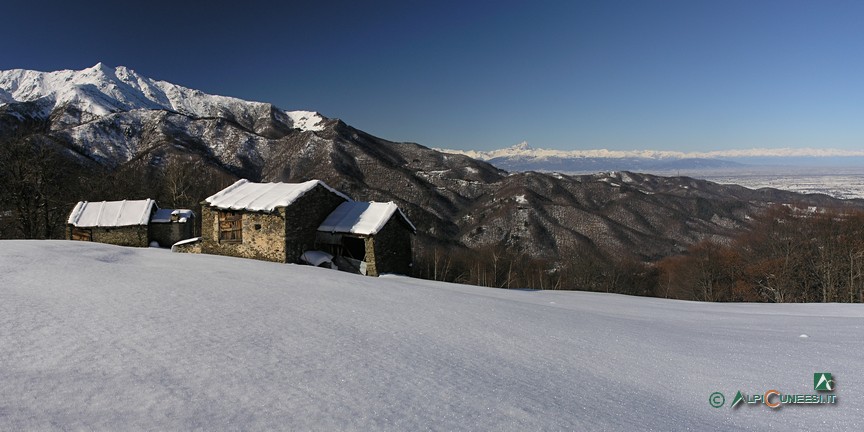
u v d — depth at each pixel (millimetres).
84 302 7742
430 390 4734
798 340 8406
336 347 6105
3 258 11961
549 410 4418
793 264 36875
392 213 22484
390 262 22516
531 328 8531
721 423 4469
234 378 4641
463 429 3801
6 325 6102
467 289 16766
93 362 4895
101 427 3400
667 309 14398
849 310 14836
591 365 6418
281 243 20484
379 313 8688
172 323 6723
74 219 26406
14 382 4191
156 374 4629
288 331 6754
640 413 4609
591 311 12375
